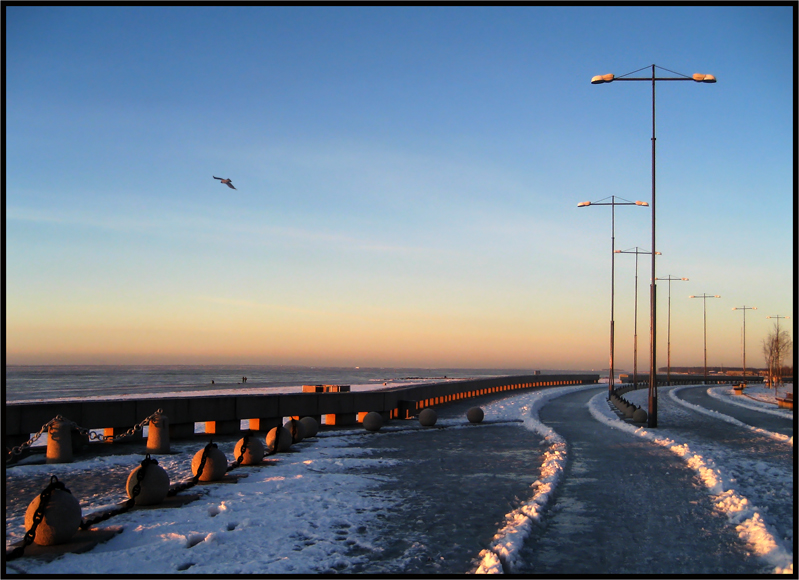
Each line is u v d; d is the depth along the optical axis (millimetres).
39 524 8391
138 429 20172
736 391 72938
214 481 13469
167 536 9070
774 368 113875
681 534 9672
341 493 12594
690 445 21078
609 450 20047
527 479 14578
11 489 13055
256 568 7793
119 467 15930
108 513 10109
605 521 10492
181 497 11594
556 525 10227
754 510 10977
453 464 16984
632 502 12008
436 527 10023
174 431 21516
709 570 7922
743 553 8680
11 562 7871
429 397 39906
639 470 15930
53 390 84312
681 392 71625
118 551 8367
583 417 34562
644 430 26016
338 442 21984
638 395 61688
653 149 29922
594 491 13117
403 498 12312
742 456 18922
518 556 8320
